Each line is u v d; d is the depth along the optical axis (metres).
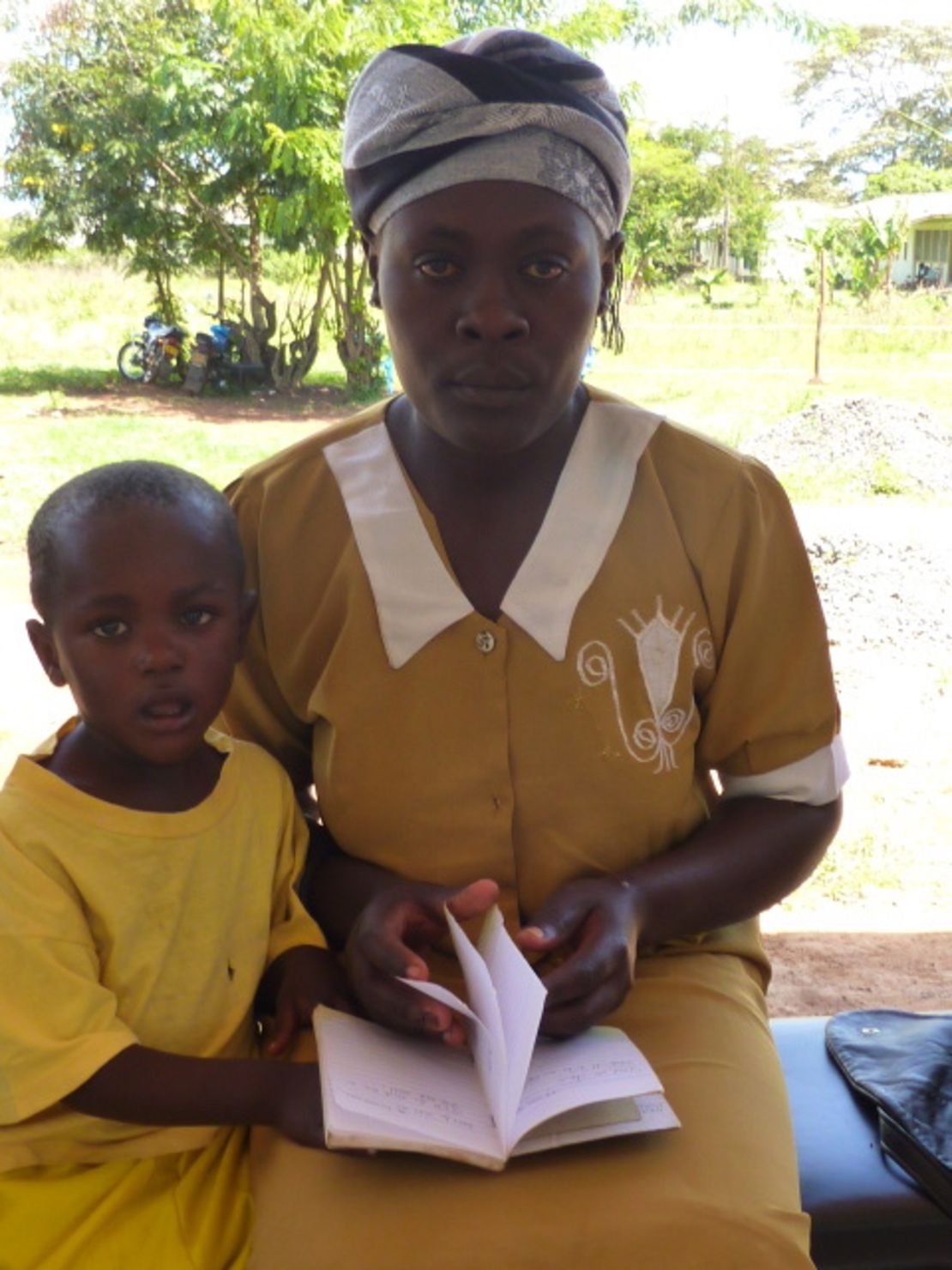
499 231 1.80
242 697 2.10
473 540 1.98
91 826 1.74
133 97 19.41
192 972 1.80
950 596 7.54
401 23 17.55
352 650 1.98
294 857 1.97
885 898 4.68
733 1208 1.64
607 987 1.75
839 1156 2.09
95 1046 1.67
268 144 17.59
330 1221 1.64
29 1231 1.71
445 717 1.95
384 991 1.76
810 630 2.04
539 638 1.93
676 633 1.97
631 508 1.98
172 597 1.73
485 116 1.79
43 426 16.05
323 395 19.66
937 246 42.25
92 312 28.75
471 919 1.92
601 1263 1.59
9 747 5.93
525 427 1.87
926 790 5.54
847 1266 2.01
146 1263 1.72
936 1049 2.21
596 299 1.90
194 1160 1.81
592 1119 1.69
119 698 1.73
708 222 42.81
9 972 1.69
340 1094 1.62
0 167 20.73
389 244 1.88
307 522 2.03
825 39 28.14
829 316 30.78
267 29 17.25
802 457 12.06
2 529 10.19
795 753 2.05
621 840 1.98
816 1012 3.88
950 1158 1.95
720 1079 1.82
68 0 19.84
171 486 1.79
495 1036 1.58
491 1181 1.66
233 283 31.88
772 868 2.02
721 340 26.52
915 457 11.66
